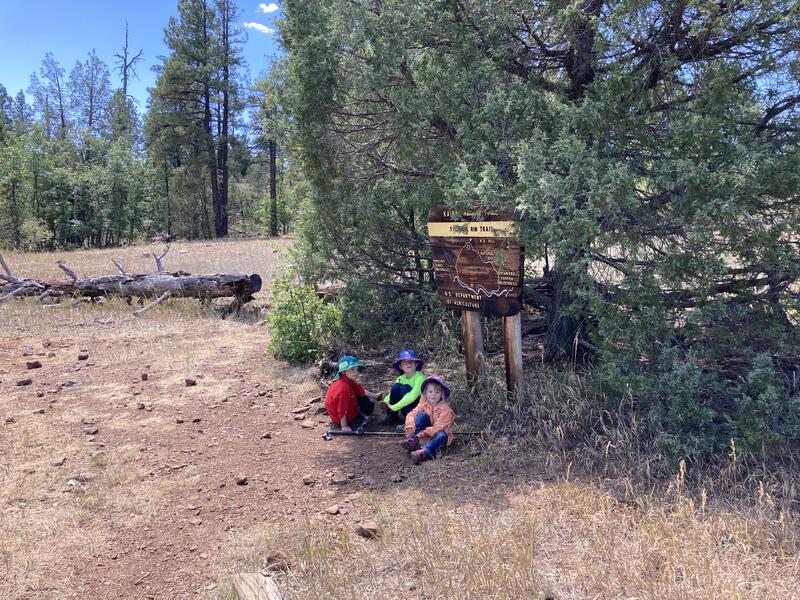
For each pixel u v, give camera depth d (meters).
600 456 4.67
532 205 4.58
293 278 8.83
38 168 36.28
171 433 6.02
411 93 6.04
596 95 5.34
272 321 8.52
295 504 4.55
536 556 3.59
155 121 41.16
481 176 5.03
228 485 4.92
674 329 4.89
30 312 11.47
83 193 38.66
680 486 4.13
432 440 5.20
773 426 4.29
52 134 60.72
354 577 3.52
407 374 6.05
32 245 32.66
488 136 5.56
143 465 5.29
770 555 3.40
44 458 5.41
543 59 6.42
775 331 4.66
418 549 3.72
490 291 5.78
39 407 6.72
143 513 4.49
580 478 4.52
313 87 6.45
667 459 4.38
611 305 4.85
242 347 9.27
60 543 4.09
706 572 3.19
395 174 7.16
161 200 51.41
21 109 74.94
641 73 5.23
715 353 4.70
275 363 8.34
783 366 5.48
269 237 37.94
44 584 3.64
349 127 7.03
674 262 4.50
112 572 3.78
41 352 9.05
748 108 4.87
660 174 4.73
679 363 4.68
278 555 3.83
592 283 4.96
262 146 42.53
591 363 6.34
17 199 33.97
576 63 6.09
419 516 4.14
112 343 9.55
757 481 4.10
